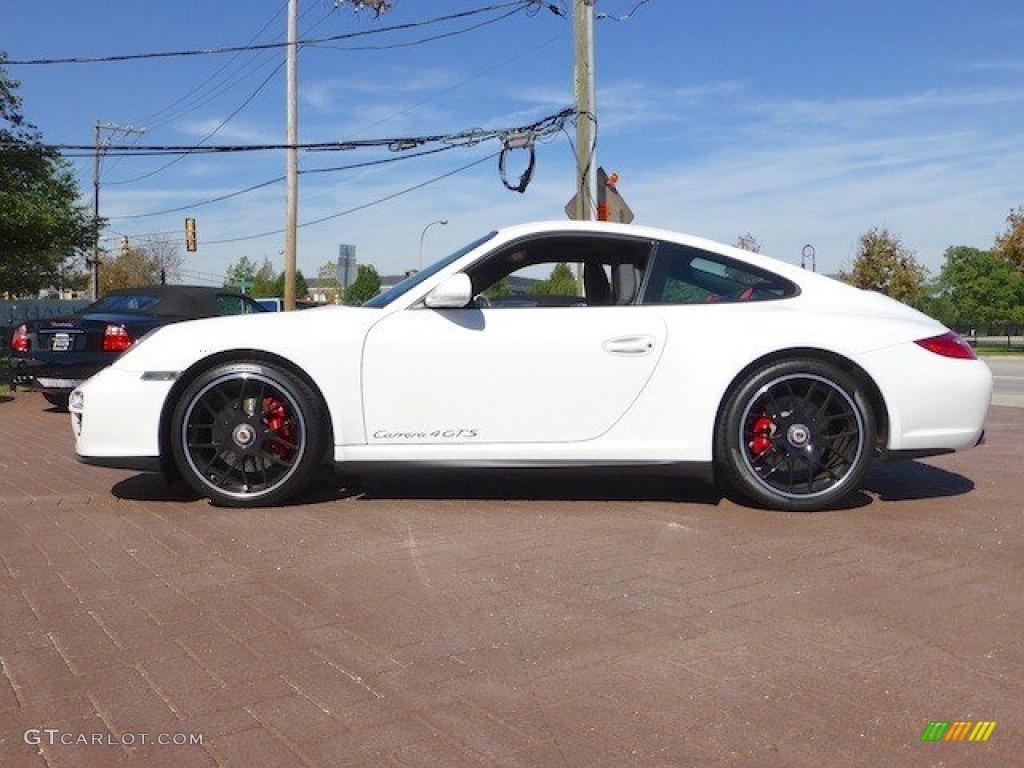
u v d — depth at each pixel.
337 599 3.13
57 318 9.29
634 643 2.74
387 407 4.30
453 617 2.96
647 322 4.33
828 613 2.98
